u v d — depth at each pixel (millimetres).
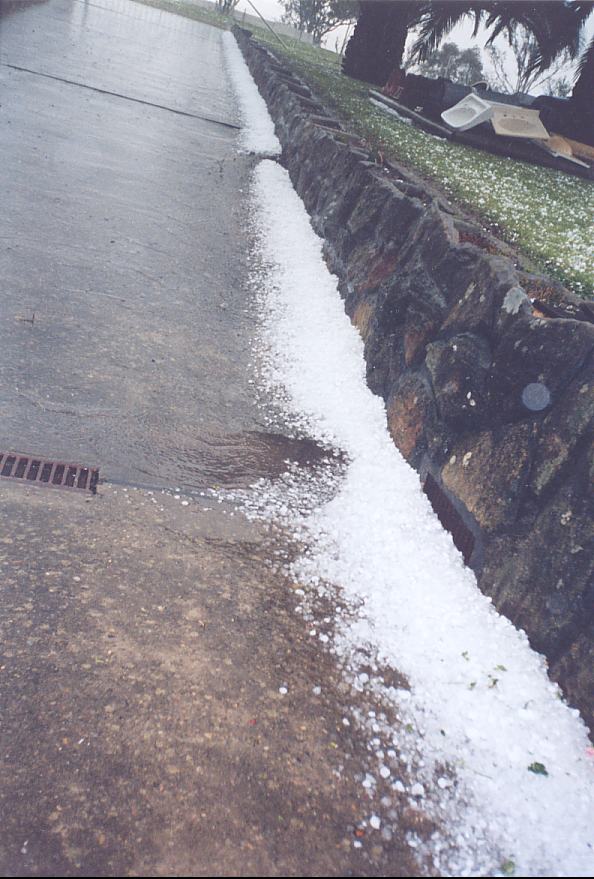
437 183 10547
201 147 13242
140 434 4828
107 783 2537
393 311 5934
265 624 3465
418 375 5250
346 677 3270
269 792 2656
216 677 3086
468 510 4242
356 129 14242
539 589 3564
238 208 10344
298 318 7246
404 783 2824
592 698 3135
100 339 5855
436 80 21250
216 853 2410
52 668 2916
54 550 3572
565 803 2842
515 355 4129
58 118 12016
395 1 28422
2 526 3637
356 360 6445
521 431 3986
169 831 2439
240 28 42812
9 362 5129
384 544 4266
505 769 2947
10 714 2684
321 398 5887
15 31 19312
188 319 6707
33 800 2422
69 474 4234
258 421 5414
